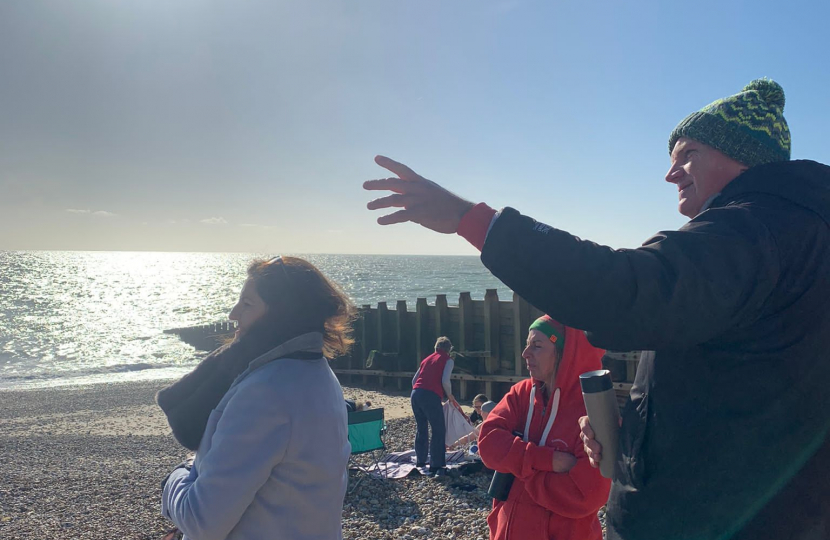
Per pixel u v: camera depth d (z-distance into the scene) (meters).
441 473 6.78
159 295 70.88
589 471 2.34
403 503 5.95
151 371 23.22
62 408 14.12
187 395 2.04
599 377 1.60
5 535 5.24
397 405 11.94
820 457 1.20
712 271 1.08
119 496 6.39
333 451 1.90
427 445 7.25
